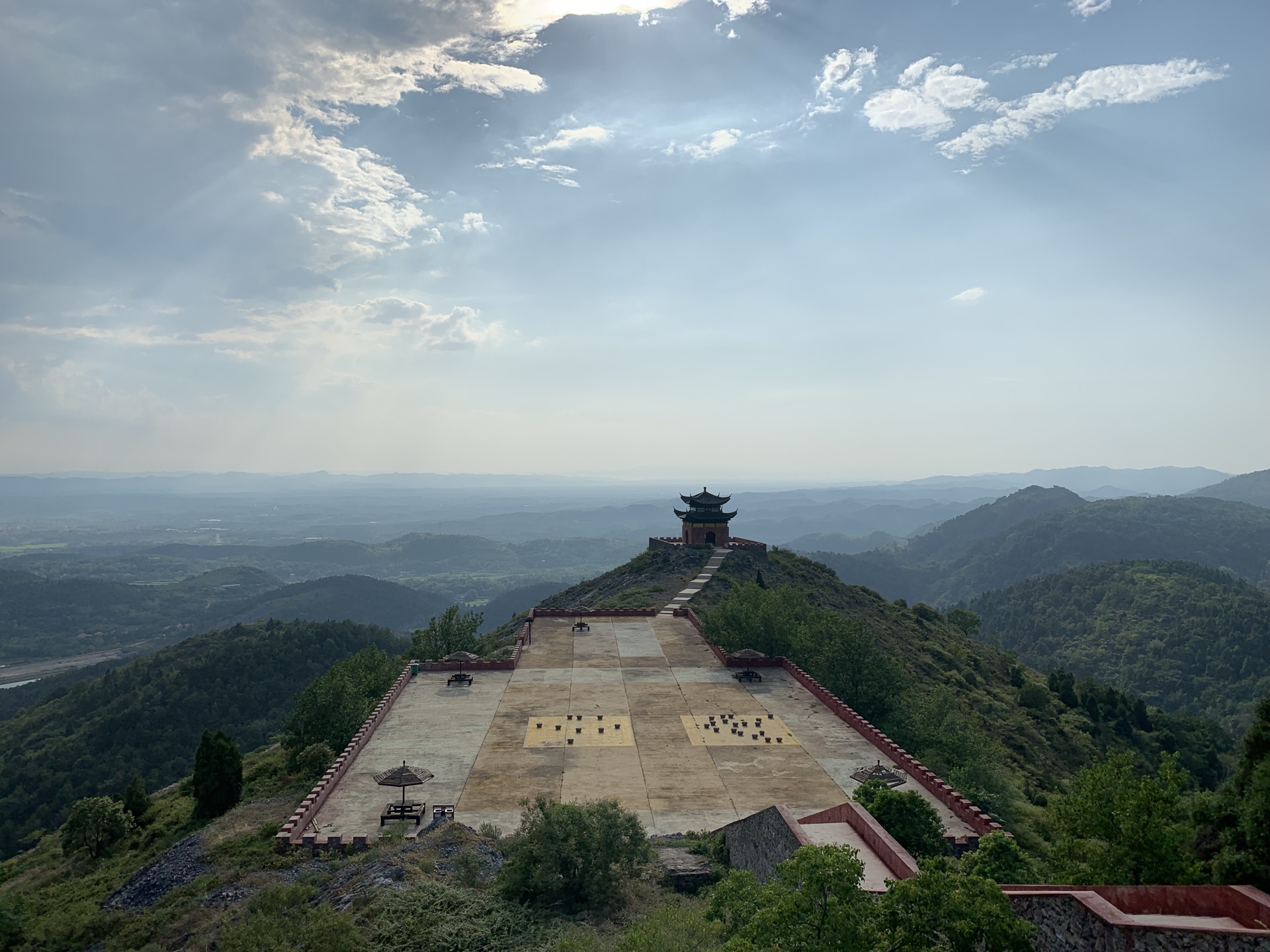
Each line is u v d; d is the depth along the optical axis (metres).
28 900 37.69
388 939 26.00
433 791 42.34
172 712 144.38
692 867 33.00
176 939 28.75
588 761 46.72
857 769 45.59
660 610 92.25
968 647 119.81
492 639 88.75
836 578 131.88
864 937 17.14
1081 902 17.50
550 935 26.45
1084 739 92.81
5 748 143.25
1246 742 35.00
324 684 55.31
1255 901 17.67
